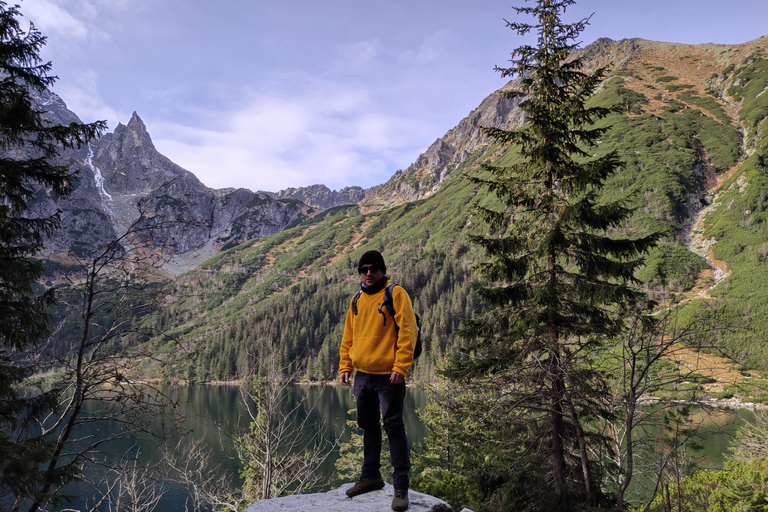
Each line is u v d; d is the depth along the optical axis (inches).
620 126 7864.2
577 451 366.0
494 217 392.8
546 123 365.1
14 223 287.1
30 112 283.9
